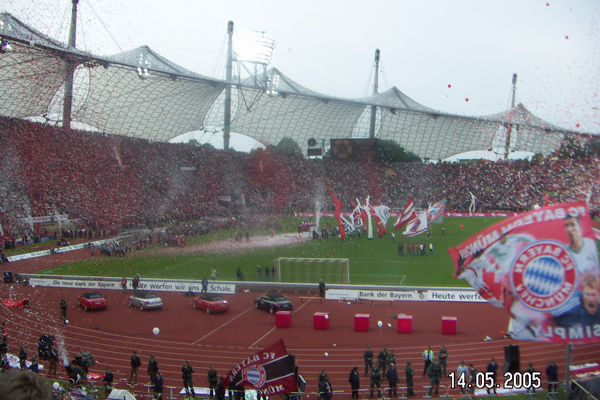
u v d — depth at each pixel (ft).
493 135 303.07
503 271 35.37
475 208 263.49
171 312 97.91
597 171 255.09
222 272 131.75
